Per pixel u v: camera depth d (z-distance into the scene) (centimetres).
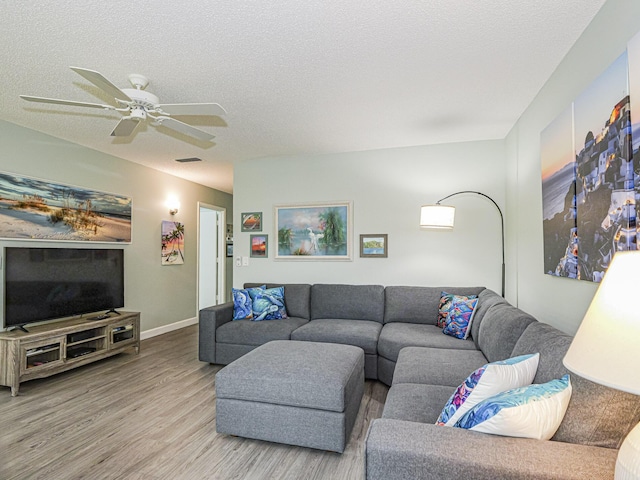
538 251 265
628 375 73
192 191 591
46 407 265
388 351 300
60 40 198
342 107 295
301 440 207
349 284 416
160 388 303
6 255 310
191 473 188
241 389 217
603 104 163
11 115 309
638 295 77
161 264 515
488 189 381
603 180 162
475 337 280
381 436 115
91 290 384
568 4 172
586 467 96
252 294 391
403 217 406
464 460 102
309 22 184
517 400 113
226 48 207
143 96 218
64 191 375
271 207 454
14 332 309
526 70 235
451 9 175
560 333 158
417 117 318
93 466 193
